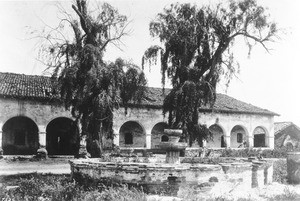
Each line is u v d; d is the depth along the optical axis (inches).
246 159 729.6
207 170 489.7
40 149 1042.7
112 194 425.1
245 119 1450.5
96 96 761.6
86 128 780.6
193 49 938.7
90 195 436.8
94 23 834.2
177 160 581.0
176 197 457.7
